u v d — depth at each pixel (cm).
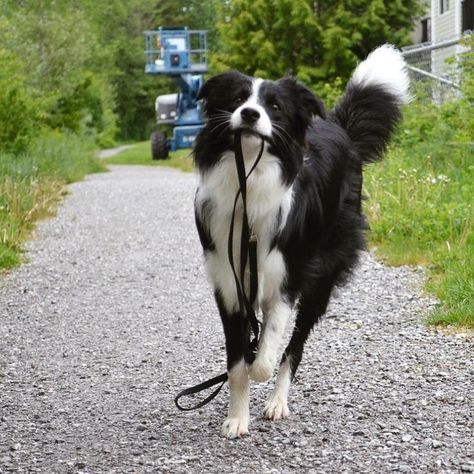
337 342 724
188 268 1098
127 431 536
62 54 3519
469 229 1022
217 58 3622
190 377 655
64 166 2545
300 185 542
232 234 521
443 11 3198
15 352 748
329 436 511
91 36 3866
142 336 786
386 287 914
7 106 2305
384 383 609
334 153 602
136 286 1006
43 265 1147
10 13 3450
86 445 512
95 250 1252
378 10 3384
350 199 633
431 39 3400
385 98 690
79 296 965
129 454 494
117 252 1230
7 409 590
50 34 3500
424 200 1152
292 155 518
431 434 505
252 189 512
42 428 547
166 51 3741
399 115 702
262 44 3403
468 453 473
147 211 1664
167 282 1022
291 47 3409
